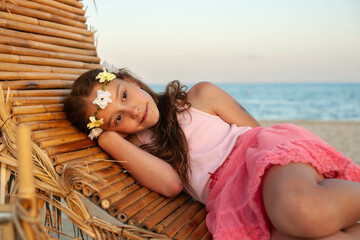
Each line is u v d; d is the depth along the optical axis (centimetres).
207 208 164
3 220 78
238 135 175
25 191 73
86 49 220
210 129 180
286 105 2650
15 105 147
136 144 188
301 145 136
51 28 196
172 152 173
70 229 215
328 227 111
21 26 176
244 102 3017
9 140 137
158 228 134
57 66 190
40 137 146
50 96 171
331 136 809
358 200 117
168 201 165
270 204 117
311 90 4928
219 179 161
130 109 167
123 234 133
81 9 224
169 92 189
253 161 137
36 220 73
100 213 136
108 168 159
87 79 171
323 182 121
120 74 191
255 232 129
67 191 136
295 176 118
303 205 110
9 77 157
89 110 166
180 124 183
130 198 146
